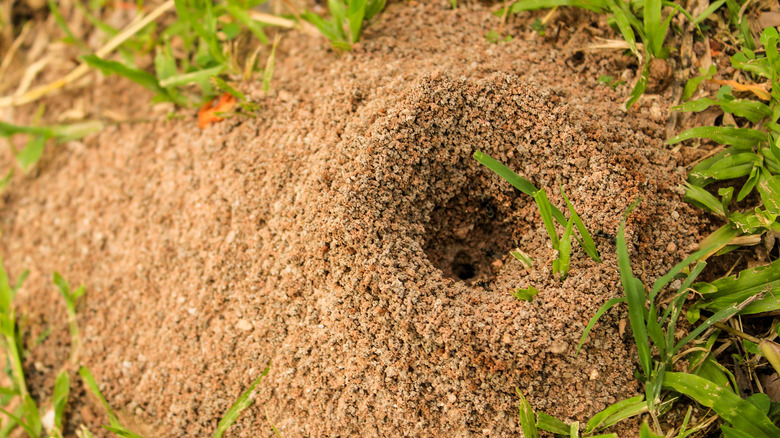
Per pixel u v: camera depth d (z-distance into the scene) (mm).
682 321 478
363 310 472
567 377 468
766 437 460
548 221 467
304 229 481
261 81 519
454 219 490
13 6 588
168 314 507
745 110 489
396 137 477
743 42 501
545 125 479
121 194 532
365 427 478
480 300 474
